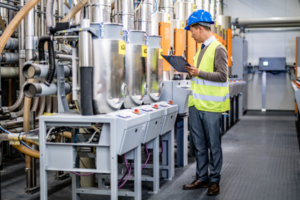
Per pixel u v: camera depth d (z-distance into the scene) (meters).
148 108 2.64
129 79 2.52
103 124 2.07
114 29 2.14
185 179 3.23
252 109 9.79
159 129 2.79
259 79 9.66
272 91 9.60
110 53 2.12
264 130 6.20
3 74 3.33
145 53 2.60
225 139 5.34
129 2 2.56
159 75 2.96
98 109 2.13
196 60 2.86
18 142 2.44
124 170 3.46
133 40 2.52
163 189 2.94
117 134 2.05
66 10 4.26
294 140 5.21
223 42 6.00
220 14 6.84
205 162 2.92
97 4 2.20
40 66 2.15
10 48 3.32
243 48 8.07
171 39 3.68
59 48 3.05
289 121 7.38
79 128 2.34
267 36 9.60
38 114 3.55
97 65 2.09
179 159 3.72
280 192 2.85
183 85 3.60
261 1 9.58
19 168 3.71
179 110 3.41
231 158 4.09
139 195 2.47
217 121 2.72
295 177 3.29
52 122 2.15
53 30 2.17
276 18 8.68
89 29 2.01
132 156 2.45
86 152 2.33
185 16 4.14
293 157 4.12
